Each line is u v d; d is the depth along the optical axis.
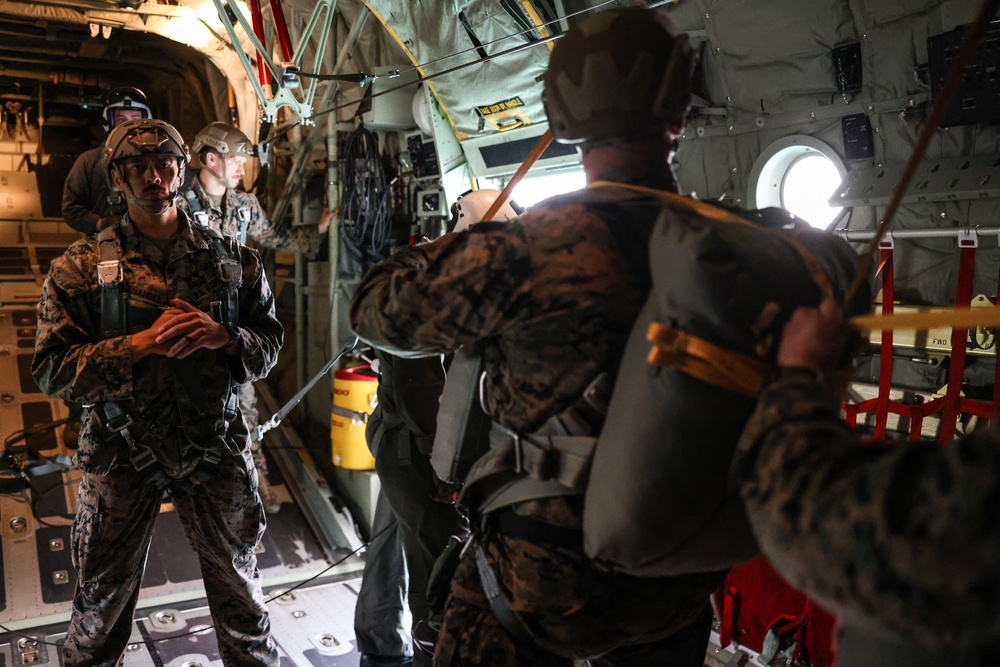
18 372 5.73
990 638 0.74
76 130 8.79
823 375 1.14
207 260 2.77
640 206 1.33
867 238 2.88
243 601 2.90
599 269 1.28
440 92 4.27
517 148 4.17
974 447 0.75
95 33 5.70
